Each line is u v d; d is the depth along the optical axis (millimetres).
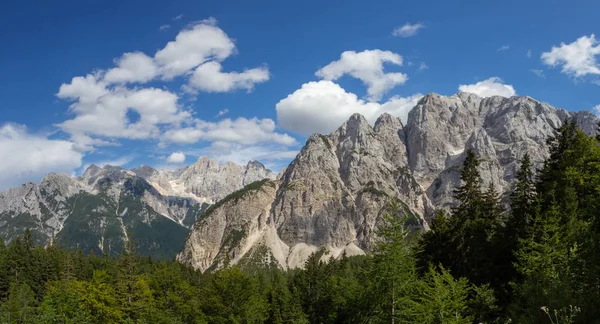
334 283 83875
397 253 37000
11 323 60312
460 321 31719
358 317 39844
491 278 47375
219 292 67938
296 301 86375
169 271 91562
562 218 39000
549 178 51750
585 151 47375
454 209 58125
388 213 39469
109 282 90875
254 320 68188
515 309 30188
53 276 110188
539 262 33969
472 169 56188
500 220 55031
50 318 50469
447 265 55375
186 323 78188
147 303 73500
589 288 23688
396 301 36344
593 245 25047
